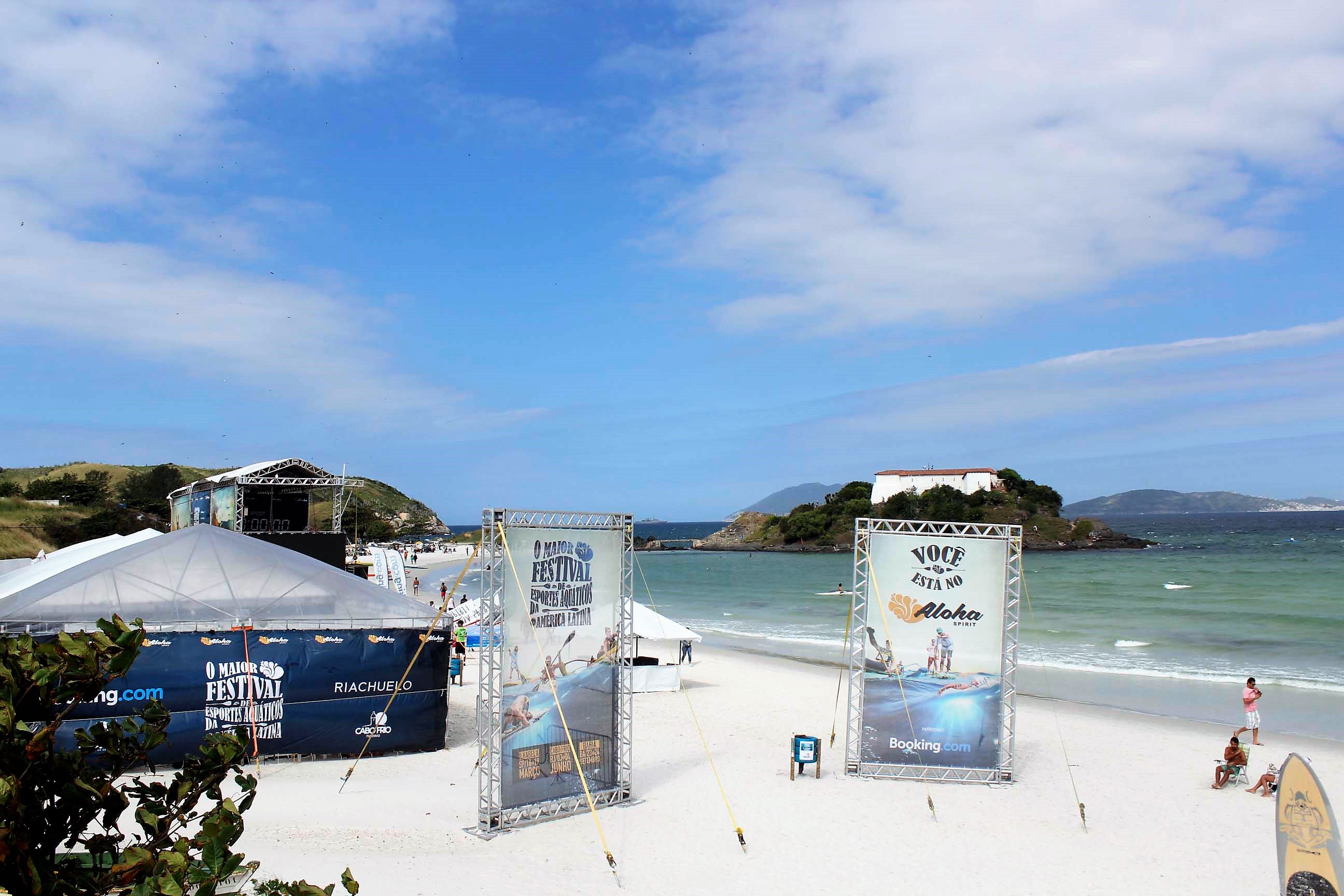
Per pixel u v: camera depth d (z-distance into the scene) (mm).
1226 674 36469
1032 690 33094
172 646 19406
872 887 14125
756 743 24047
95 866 5898
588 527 17641
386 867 13719
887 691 20281
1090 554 137125
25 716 5566
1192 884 14539
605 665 17969
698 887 13859
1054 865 15219
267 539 42469
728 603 75438
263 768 19672
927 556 20328
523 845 15328
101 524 84688
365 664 21125
